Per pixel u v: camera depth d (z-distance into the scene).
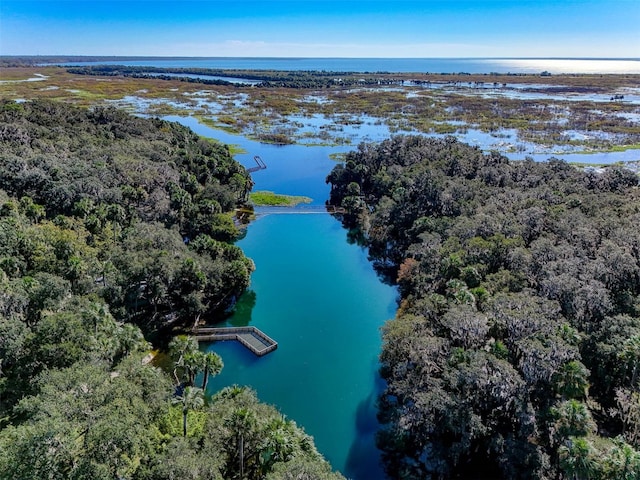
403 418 45.94
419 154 126.94
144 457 35.28
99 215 80.62
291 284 87.25
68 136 117.62
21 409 36.34
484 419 46.09
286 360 65.06
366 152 137.88
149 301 69.31
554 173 103.81
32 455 29.98
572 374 43.38
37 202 84.69
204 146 144.38
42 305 52.00
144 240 72.00
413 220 95.25
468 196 92.19
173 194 98.88
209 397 56.44
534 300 53.06
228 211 114.50
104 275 64.12
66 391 36.75
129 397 37.97
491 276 62.34
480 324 48.88
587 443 36.56
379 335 71.50
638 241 62.66
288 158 169.62
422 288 68.94
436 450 45.97
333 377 61.84
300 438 40.91
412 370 49.34
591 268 58.53
